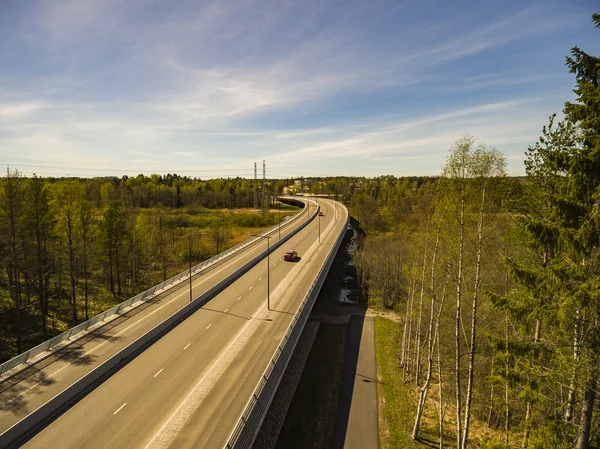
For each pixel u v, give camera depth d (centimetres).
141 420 2228
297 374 3553
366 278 6594
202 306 4112
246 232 10256
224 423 2212
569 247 1246
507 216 1919
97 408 2333
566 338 1600
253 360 2948
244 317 3809
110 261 5425
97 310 4925
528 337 2020
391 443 2653
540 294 1375
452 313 2966
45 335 4034
